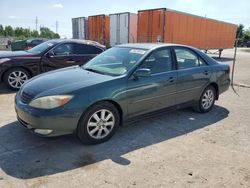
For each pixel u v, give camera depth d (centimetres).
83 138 402
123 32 1906
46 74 477
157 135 462
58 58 817
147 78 461
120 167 353
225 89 634
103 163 362
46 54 802
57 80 425
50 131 376
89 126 404
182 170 349
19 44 2025
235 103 689
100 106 408
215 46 2473
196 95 562
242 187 316
